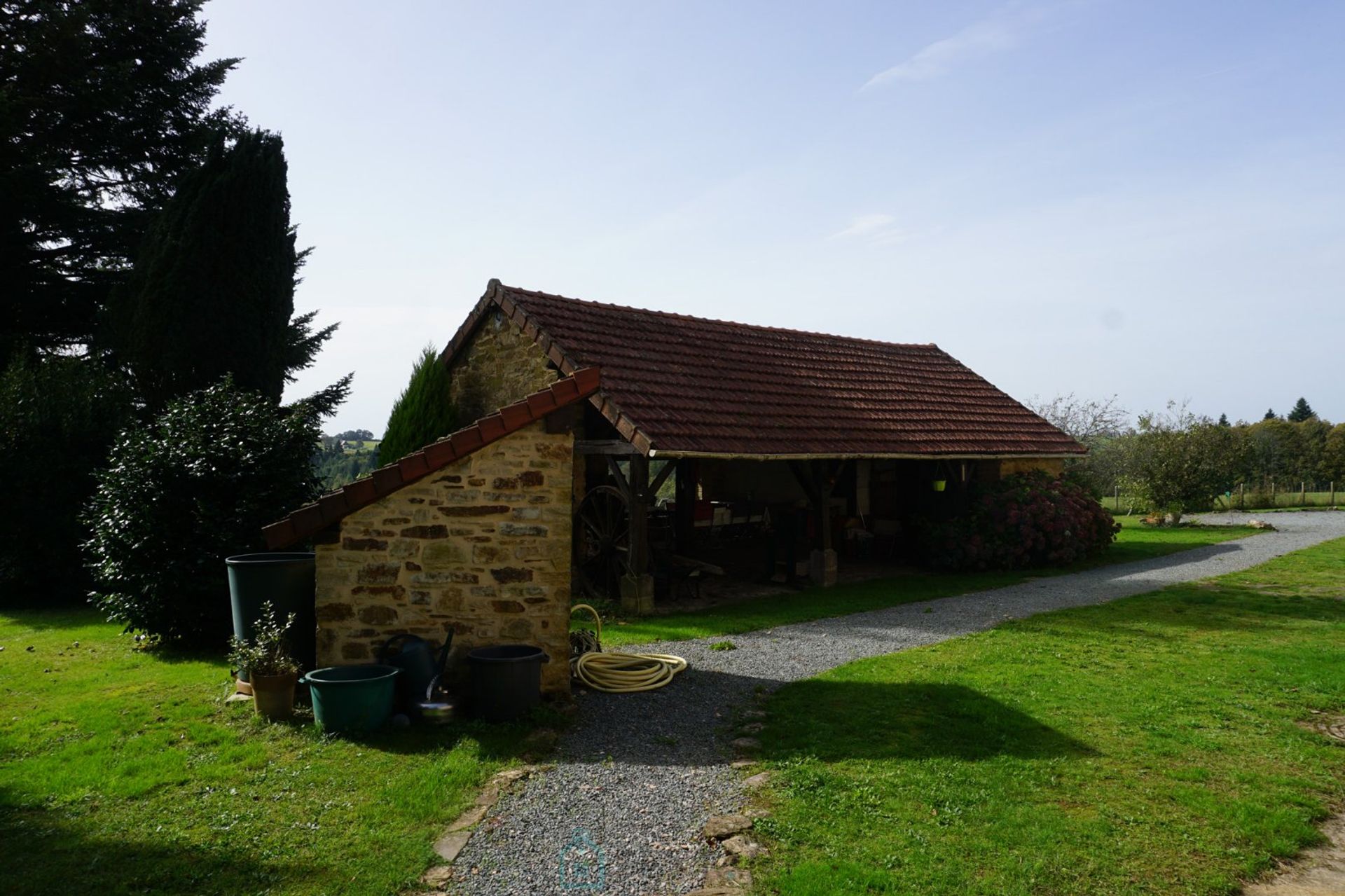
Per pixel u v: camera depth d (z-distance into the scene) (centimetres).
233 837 490
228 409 1089
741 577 1562
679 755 633
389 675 680
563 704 750
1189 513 2783
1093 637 1040
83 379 1482
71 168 2041
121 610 980
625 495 1258
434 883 441
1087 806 541
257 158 1734
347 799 544
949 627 1113
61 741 658
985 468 1827
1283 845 495
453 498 745
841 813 521
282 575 755
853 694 780
